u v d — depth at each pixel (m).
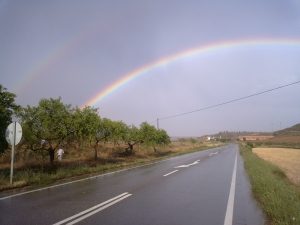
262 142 120.56
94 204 10.20
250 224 8.11
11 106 17.69
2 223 7.75
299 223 7.37
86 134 22.77
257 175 16.41
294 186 15.59
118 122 35.50
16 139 14.80
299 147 85.06
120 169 23.58
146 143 42.84
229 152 53.72
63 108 21.52
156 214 8.96
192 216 8.82
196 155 44.62
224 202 10.92
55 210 9.24
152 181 16.41
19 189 13.38
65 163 25.66
